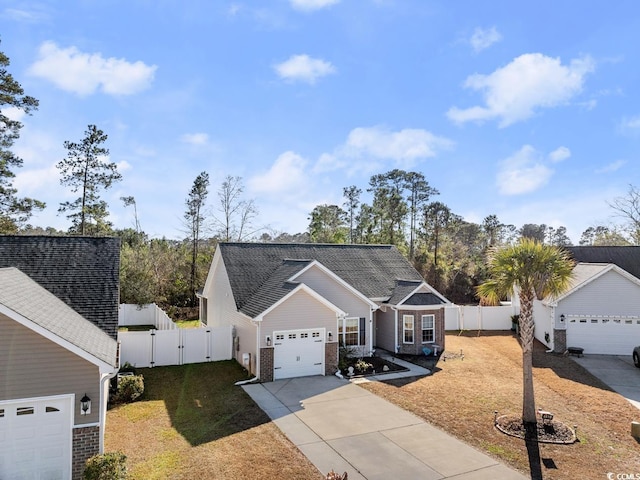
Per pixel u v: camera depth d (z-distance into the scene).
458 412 14.18
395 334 22.81
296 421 13.30
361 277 25.27
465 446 11.62
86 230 38.81
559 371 19.55
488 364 20.72
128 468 10.22
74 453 9.98
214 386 16.94
